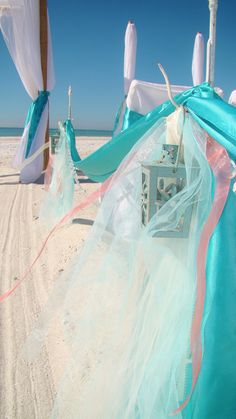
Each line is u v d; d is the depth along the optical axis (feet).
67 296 7.36
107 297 6.70
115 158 8.95
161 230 5.93
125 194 6.88
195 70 27.66
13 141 123.03
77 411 6.72
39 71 32.89
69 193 19.51
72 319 10.18
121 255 6.73
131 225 6.79
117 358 6.40
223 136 5.46
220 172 5.54
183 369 5.59
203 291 5.18
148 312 6.00
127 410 5.95
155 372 5.70
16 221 21.57
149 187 6.01
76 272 6.96
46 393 8.05
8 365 8.96
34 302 11.87
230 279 5.24
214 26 6.57
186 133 5.99
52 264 14.79
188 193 5.80
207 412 5.25
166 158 6.18
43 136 34.60
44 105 34.17
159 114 7.38
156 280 5.97
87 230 17.95
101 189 7.37
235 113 5.44
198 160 5.82
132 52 24.26
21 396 8.00
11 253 16.33
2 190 31.37
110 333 6.59
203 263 5.23
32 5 31.35
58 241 17.40
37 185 32.99
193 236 5.82
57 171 20.04
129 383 6.14
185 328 5.56
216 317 5.21
